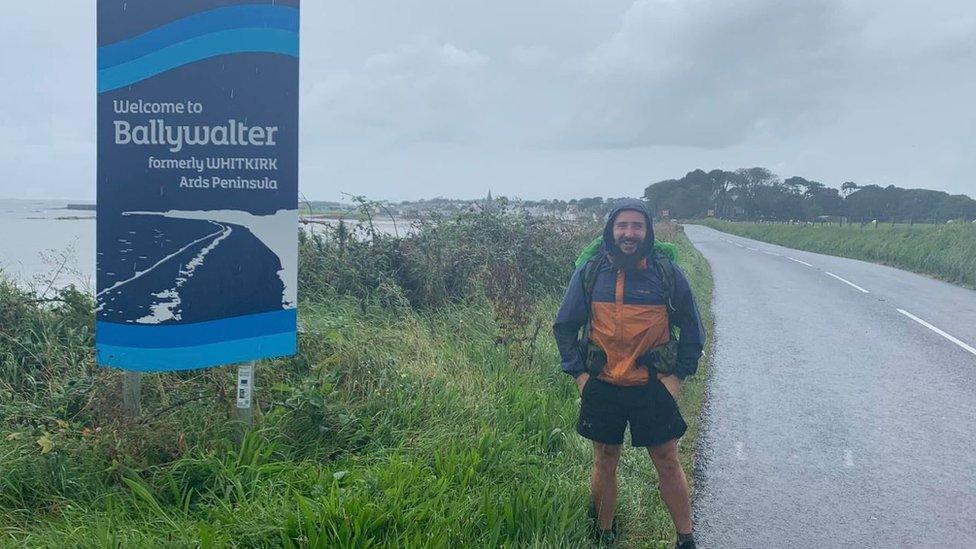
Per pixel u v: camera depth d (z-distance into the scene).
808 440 6.38
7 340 5.71
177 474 4.02
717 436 6.44
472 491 4.10
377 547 3.38
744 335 11.50
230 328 4.55
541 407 5.65
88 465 4.04
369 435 4.73
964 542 4.53
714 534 4.55
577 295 4.01
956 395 7.96
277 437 4.52
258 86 4.50
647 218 3.87
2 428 4.55
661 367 3.88
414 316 7.85
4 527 3.59
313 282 8.36
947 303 15.83
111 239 4.48
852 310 14.47
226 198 4.52
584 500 4.29
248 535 3.38
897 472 5.66
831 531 4.64
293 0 4.52
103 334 4.53
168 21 4.41
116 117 4.46
